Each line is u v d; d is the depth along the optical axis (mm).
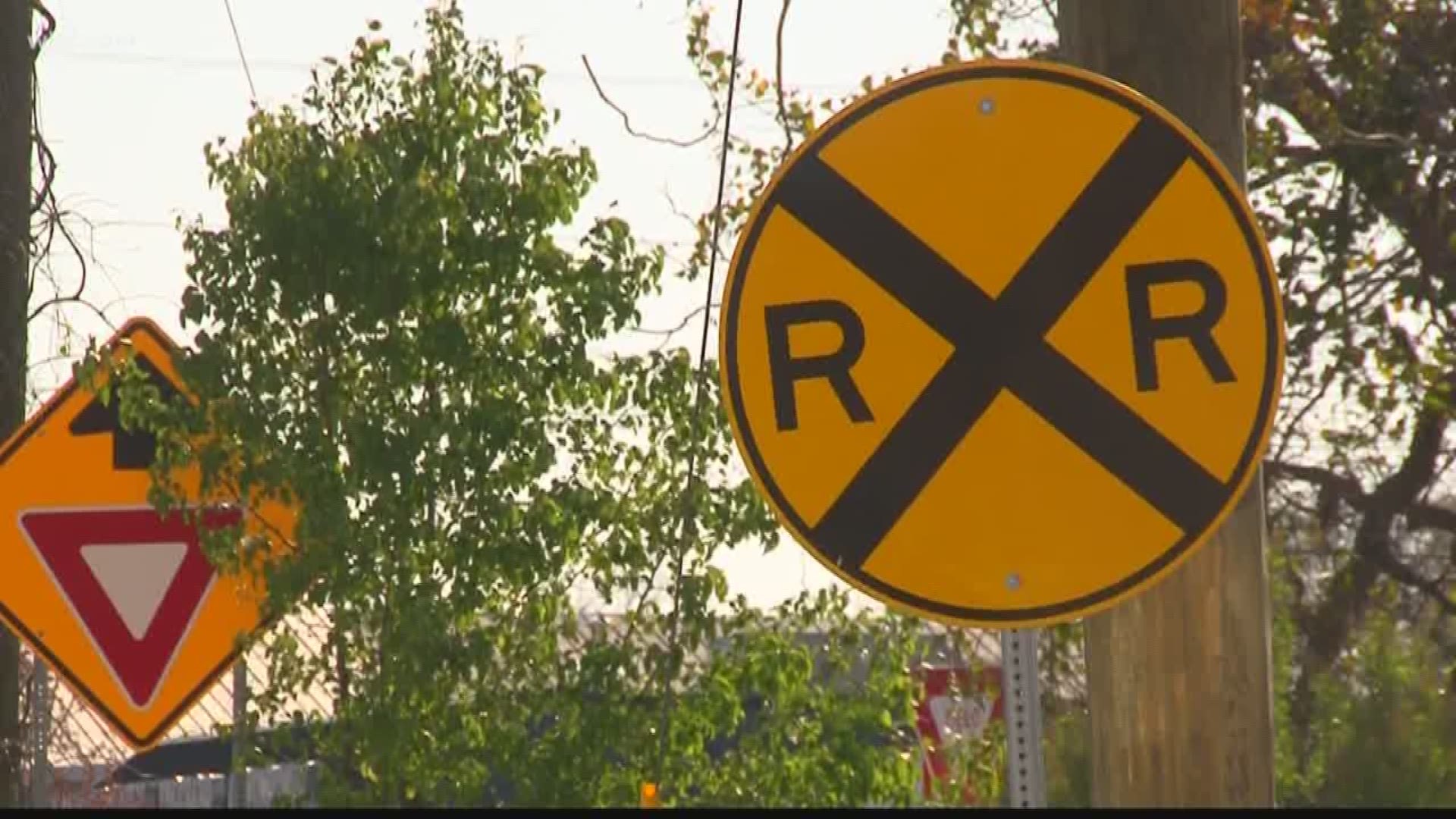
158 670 25172
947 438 13000
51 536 25344
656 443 27234
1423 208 43688
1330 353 43406
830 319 13133
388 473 26094
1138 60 14344
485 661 26047
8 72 34812
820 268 13172
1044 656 35719
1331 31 44188
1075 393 12961
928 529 12969
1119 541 12883
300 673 26500
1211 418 12883
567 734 26469
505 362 26844
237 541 25234
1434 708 37094
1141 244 13039
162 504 25156
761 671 26469
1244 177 14352
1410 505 43812
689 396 27172
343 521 25609
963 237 13109
